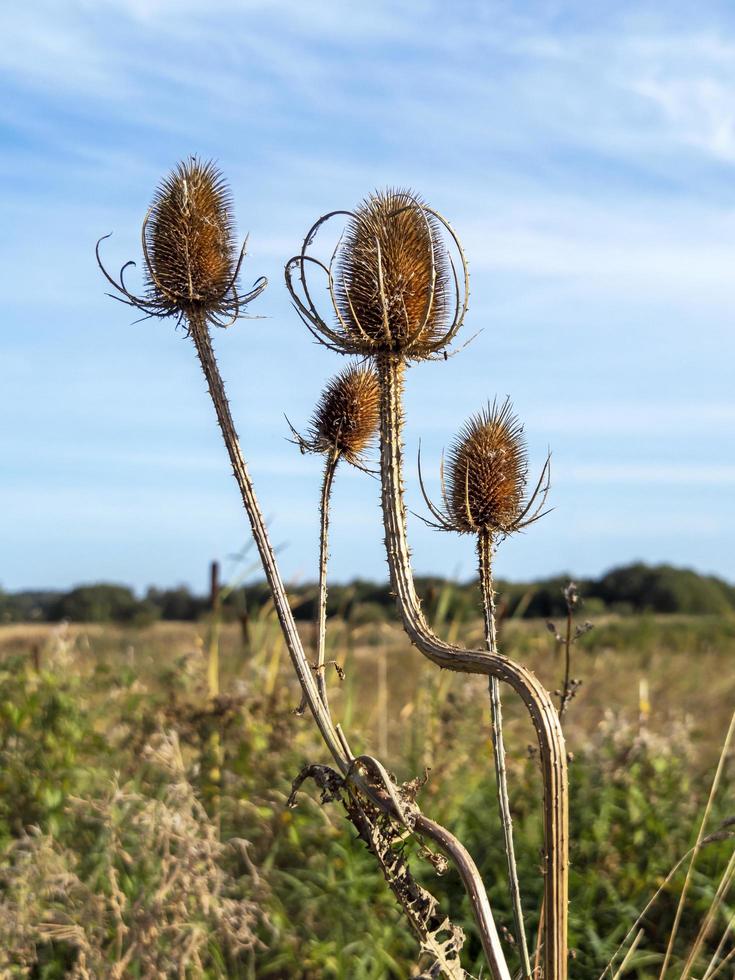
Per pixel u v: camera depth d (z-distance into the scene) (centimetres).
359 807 49
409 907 49
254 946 88
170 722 112
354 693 147
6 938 76
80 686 119
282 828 102
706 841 72
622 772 110
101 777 103
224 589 139
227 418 55
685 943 90
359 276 53
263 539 53
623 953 86
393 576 49
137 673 130
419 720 125
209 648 139
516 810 107
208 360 57
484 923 46
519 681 44
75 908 80
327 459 58
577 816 104
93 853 86
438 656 47
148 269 57
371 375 61
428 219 56
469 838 100
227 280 58
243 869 98
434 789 110
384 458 51
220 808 103
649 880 96
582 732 131
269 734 113
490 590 58
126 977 75
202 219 58
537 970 52
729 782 119
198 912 79
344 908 93
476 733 122
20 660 121
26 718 109
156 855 82
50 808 96
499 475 58
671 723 134
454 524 58
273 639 143
